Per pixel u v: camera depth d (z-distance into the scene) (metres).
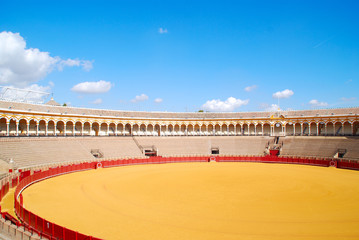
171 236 18.53
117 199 28.72
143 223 21.11
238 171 49.50
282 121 79.88
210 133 89.81
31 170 41.28
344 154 58.97
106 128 79.50
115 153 64.31
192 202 27.27
